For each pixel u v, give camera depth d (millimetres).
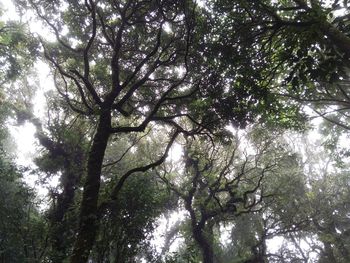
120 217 14430
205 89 14859
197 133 15969
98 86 19578
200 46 14695
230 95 14508
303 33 10297
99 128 13617
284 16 15492
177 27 17328
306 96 18547
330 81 9734
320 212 31703
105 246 14148
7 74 20188
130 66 19156
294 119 18875
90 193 12125
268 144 25547
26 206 19875
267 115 16500
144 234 14844
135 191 14852
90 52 18969
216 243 30719
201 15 15062
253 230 31797
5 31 18391
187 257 18578
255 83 13320
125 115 15000
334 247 33281
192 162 23781
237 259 27922
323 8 10523
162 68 19391
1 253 15391
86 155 19688
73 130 20594
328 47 10359
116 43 15234
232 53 13258
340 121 23344
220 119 15125
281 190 28234
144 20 17438
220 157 26719
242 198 24328
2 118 22797
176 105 19188
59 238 15016
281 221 29281
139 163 25500
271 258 32219
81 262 10961
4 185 19594
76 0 16844
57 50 18453
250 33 13273
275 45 13031
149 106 19719
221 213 23781
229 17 13461
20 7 16625
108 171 24562
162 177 23672
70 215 15727
